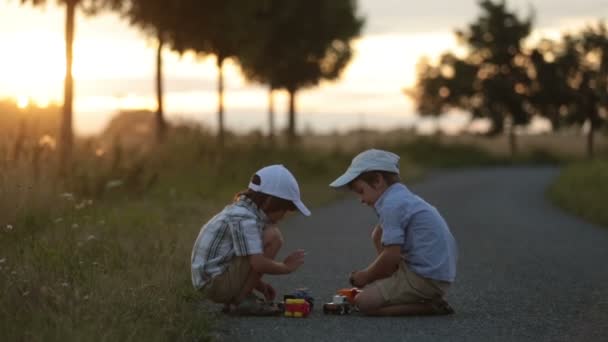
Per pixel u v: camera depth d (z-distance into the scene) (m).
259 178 10.08
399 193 10.25
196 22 43.44
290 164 38.00
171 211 20.42
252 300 10.18
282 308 10.39
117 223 16.55
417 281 10.14
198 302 10.83
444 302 10.44
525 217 27.19
